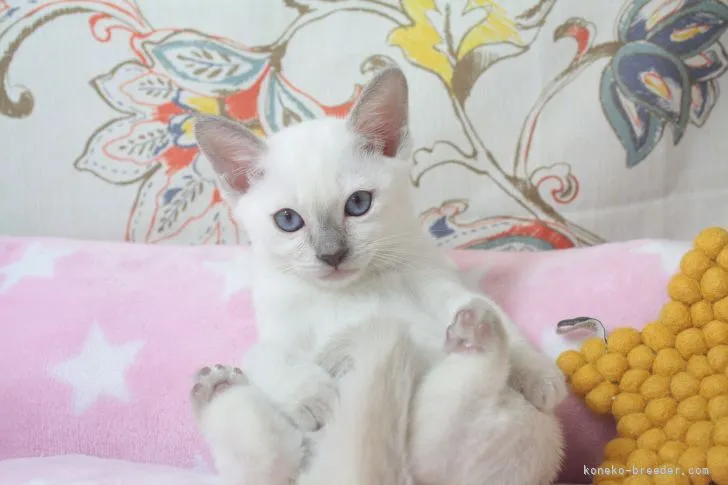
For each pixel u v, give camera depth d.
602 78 1.56
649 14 1.52
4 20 1.61
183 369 1.24
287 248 1.09
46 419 1.22
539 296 1.27
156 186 1.65
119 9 1.62
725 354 1.01
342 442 0.84
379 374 0.86
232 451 0.89
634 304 1.19
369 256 1.09
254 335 1.26
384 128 1.18
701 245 1.09
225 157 1.19
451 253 1.45
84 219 1.66
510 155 1.61
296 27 1.63
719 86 1.54
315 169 1.08
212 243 1.66
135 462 1.19
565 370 1.12
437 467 0.88
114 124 1.64
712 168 1.56
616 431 1.10
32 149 1.64
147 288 1.36
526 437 0.89
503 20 1.59
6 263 1.43
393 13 1.61
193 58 1.63
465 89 1.60
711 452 0.92
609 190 1.58
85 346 1.27
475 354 0.87
